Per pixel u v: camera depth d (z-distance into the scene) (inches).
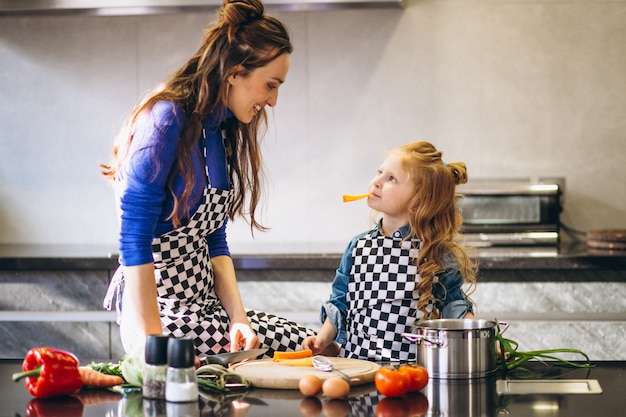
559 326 122.9
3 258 130.7
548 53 154.9
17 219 164.7
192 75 75.0
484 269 124.7
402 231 80.3
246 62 72.4
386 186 79.9
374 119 158.2
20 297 131.6
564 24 154.3
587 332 122.8
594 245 137.9
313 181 159.8
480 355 64.8
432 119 157.2
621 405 55.7
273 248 144.0
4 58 163.0
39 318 130.3
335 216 159.8
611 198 155.2
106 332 130.0
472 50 156.0
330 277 127.3
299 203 160.1
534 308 124.6
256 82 73.3
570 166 155.6
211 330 77.3
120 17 161.0
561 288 124.3
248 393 60.4
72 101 162.7
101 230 163.6
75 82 162.4
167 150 70.8
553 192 143.0
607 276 123.5
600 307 123.8
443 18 156.0
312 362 66.4
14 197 164.6
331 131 159.0
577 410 54.5
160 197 71.3
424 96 157.2
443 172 79.9
